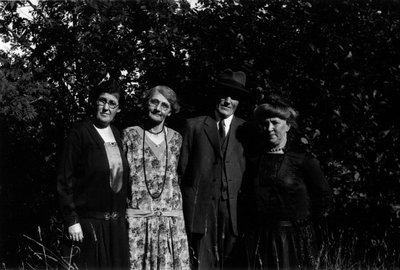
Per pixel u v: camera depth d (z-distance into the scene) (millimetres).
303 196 3600
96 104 3771
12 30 7375
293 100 5250
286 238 3537
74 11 6781
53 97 7078
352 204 5277
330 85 5172
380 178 5211
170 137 4023
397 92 5203
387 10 5391
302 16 5309
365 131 5129
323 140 5164
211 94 5438
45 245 7191
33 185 7504
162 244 3814
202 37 5660
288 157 3648
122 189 3736
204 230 4074
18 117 6562
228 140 4211
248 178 3754
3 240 7316
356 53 5273
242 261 3926
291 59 5293
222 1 5547
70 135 3703
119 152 3795
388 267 5102
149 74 6098
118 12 6426
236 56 5359
